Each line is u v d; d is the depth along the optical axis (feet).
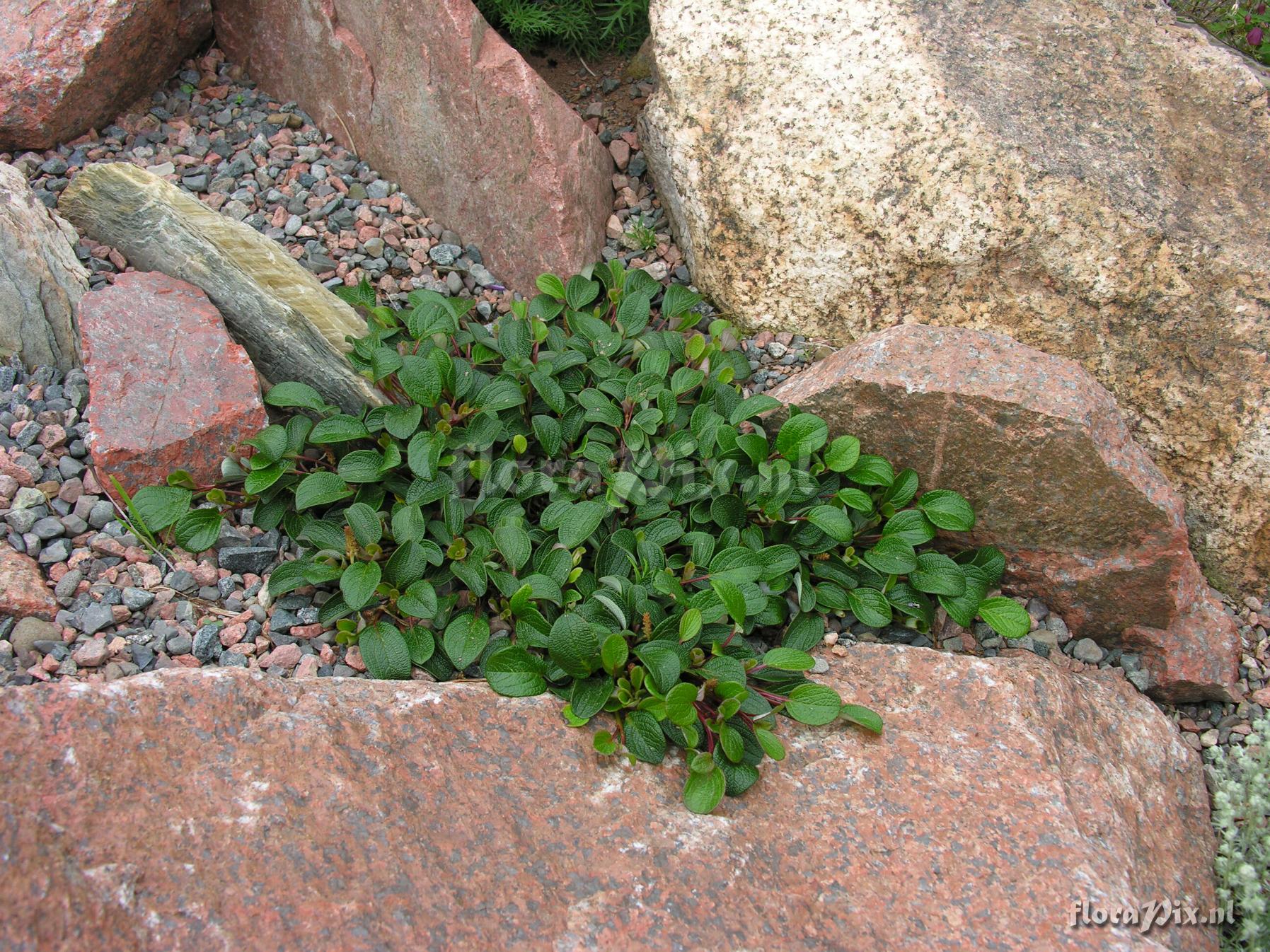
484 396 2.29
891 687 2.07
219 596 2.13
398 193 2.83
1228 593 2.42
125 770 1.64
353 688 1.87
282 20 2.82
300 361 2.37
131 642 2.02
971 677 2.08
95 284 2.43
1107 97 2.42
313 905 1.56
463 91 2.60
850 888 1.75
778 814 1.86
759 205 2.50
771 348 2.56
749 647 2.12
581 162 2.67
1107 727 2.15
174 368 2.23
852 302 2.51
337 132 2.88
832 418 2.32
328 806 1.68
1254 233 2.32
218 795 1.65
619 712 1.94
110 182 2.47
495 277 2.77
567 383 2.41
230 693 1.77
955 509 2.22
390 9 2.62
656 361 2.39
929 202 2.39
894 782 1.90
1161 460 2.39
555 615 2.12
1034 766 1.93
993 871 1.76
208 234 2.42
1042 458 2.18
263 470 2.19
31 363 2.31
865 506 2.23
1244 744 2.28
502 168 2.63
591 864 1.72
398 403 2.38
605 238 2.83
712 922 1.66
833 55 2.47
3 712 1.64
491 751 1.84
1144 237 2.32
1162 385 2.36
